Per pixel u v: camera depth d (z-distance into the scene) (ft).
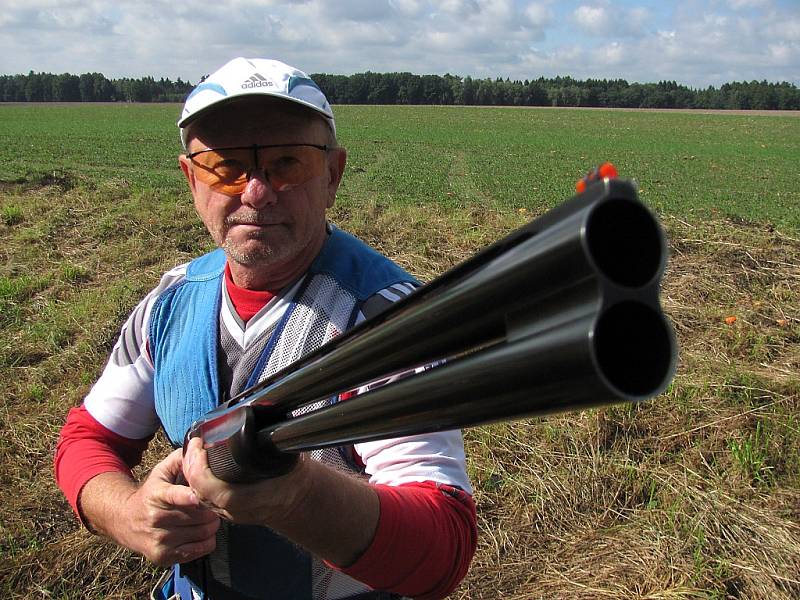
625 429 14.73
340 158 5.18
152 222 33.58
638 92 307.17
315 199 4.70
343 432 2.51
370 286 4.80
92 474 5.14
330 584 4.89
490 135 138.10
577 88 329.11
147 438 5.86
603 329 1.48
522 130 156.15
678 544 11.53
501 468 13.91
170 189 45.16
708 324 20.54
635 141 129.70
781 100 295.89
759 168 83.05
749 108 299.58
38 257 29.63
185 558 4.37
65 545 12.05
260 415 3.13
